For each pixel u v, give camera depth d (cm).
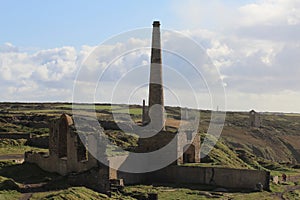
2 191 4481
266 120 17688
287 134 14900
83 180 4956
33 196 4300
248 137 12731
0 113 12194
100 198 4581
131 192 5109
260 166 8138
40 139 8406
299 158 12581
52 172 5628
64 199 4172
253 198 5150
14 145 8194
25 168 5734
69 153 5375
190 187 5722
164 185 5838
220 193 5381
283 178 6719
